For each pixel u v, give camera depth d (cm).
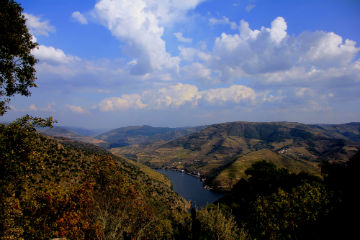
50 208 1307
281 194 2183
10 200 1070
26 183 1241
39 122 1088
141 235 1114
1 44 1041
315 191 2094
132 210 1299
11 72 1112
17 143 1009
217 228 912
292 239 1842
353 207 1834
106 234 1089
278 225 1883
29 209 1230
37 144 1138
